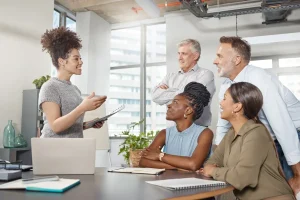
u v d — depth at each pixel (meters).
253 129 1.37
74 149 1.36
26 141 3.74
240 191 1.37
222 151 1.57
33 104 3.78
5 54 3.71
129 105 6.40
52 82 1.55
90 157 1.38
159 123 6.22
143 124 6.25
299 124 1.93
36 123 3.72
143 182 1.16
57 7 5.66
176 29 5.88
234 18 5.49
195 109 1.73
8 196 0.89
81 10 5.93
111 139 6.04
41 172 1.34
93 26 6.00
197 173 1.46
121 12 6.06
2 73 3.66
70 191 0.97
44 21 4.40
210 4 5.64
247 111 1.44
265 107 1.71
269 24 5.26
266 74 1.79
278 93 1.72
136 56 6.52
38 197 0.88
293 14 5.12
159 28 6.44
